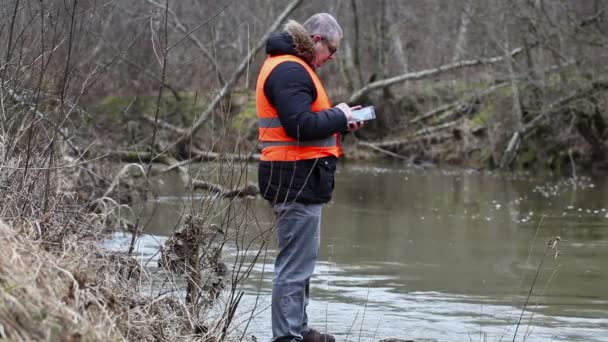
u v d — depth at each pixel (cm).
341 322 646
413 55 2559
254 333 584
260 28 1988
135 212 1149
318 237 532
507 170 2197
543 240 1059
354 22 2530
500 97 2233
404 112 2562
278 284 527
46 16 659
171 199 1285
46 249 480
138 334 452
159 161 1606
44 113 597
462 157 2339
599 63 2098
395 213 1325
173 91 1966
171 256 532
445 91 2548
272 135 523
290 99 506
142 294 504
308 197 521
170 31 1983
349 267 878
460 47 2262
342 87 2694
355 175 2031
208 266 538
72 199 660
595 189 1722
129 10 1781
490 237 1085
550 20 2072
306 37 523
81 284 419
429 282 810
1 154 547
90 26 698
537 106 2191
